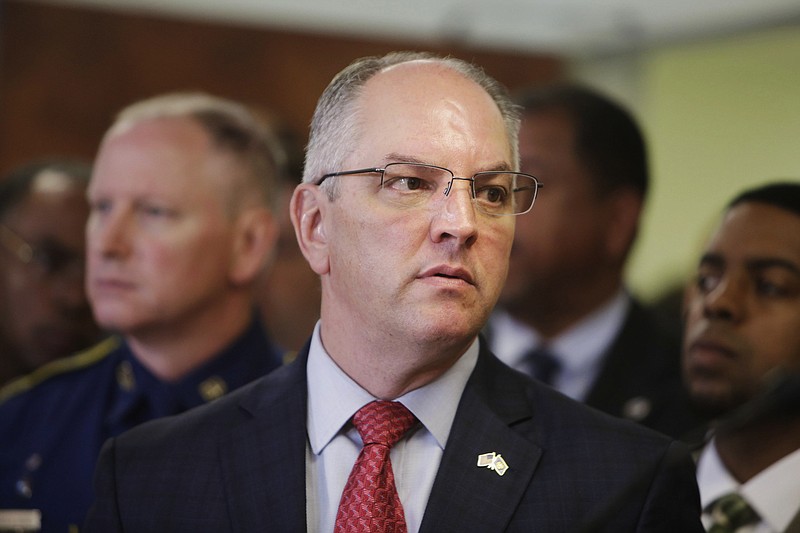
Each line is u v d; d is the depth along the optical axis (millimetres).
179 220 8016
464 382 5852
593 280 9516
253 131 8617
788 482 6789
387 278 5441
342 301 5746
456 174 5480
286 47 13617
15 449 8258
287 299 11852
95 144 13305
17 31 13125
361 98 5727
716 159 13250
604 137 9461
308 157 5984
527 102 9727
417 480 5648
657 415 8883
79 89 13250
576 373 9492
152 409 8031
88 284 8258
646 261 13602
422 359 5551
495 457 5598
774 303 7219
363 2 13406
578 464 5574
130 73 13375
